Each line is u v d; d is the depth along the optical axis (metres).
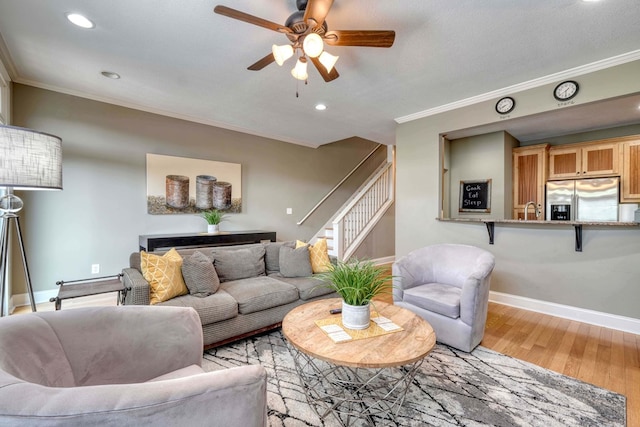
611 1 1.79
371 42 1.82
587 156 4.47
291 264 3.08
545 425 1.52
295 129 4.91
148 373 1.25
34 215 3.24
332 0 1.51
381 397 1.73
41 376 0.99
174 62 2.62
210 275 2.47
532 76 2.83
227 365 2.09
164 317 1.35
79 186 3.50
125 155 3.82
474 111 3.41
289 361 2.15
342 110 3.84
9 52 2.50
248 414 0.83
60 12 1.94
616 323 2.73
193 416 0.75
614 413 1.61
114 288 2.36
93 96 3.51
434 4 1.83
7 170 1.53
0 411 0.60
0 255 1.96
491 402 1.71
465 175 5.20
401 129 4.20
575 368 2.07
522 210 4.94
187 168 4.38
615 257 2.75
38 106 3.23
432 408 1.65
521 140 5.21
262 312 2.52
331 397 1.72
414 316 1.94
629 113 3.81
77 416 0.64
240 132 5.00
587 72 2.64
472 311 2.23
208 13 1.94
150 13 1.94
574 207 4.51
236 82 3.02
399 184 4.21
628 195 4.12
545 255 3.15
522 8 1.86
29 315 1.10
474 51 2.38
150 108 3.92
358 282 1.72
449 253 2.88
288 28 1.75
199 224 4.55
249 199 5.16
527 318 3.01
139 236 3.93
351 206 5.13
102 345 1.19
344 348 1.49
